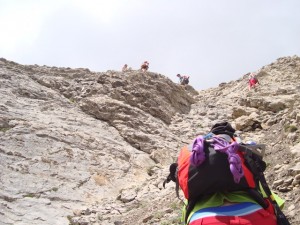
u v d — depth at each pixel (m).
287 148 8.66
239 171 2.68
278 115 15.39
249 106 18.73
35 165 12.96
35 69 22.84
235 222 2.57
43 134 14.71
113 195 12.56
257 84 26.22
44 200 11.38
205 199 2.76
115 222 9.70
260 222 2.61
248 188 2.75
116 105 19.34
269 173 7.78
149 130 18.47
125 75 23.16
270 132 11.27
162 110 21.38
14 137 14.05
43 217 10.55
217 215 2.62
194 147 2.79
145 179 13.88
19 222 10.13
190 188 2.78
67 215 10.91
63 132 15.41
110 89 21.17
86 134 16.03
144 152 16.53
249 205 2.67
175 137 18.78
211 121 21.73
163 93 23.41
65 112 18.02
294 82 25.94
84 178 13.05
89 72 23.97
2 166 12.45
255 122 15.48
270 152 8.87
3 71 20.23
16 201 11.02
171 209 9.03
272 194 2.95
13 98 17.61
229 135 3.01
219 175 2.71
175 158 16.17
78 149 14.66
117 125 18.11
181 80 31.23
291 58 30.73
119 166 14.43
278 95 20.91
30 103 17.84
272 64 30.53
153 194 11.41
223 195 2.71
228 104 24.58
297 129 9.27
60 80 21.58
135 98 21.23
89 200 12.00
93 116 18.78
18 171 12.45
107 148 15.43
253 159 2.93
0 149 13.20
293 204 6.40
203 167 2.74
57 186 12.26
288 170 7.37
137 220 9.45
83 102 19.47
